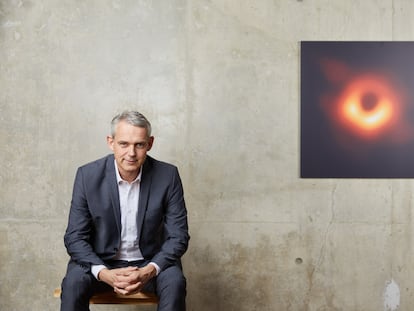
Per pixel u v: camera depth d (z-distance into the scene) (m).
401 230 3.37
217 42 3.35
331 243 3.37
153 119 3.35
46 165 3.35
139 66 3.34
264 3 3.35
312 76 3.35
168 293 2.42
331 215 3.37
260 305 3.37
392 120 3.34
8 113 3.33
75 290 2.42
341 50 3.35
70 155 3.35
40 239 3.36
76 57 3.33
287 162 3.37
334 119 3.35
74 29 3.33
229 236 3.37
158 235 2.76
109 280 2.42
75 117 3.34
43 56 3.33
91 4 3.33
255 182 3.36
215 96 3.35
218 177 3.36
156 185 2.68
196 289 3.38
